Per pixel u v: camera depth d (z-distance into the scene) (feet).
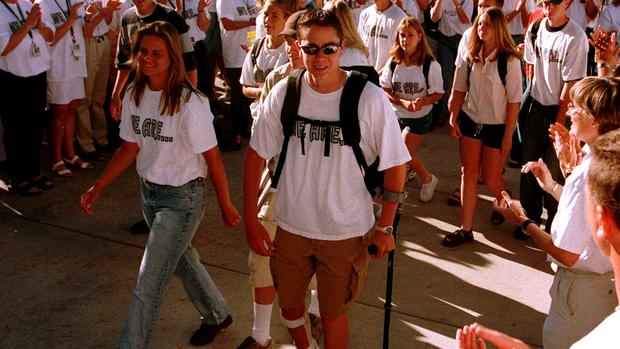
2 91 20.02
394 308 15.70
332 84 10.45
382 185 11.54
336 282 11.27
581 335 10.85
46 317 15.01
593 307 10.68
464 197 18.60
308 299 15.72
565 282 10.91
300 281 11.65
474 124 18.03
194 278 13.83
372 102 10.36
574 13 27.76
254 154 11.30
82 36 21.83
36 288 16.07
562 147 12.13
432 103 19.72
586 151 11.59
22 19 19.89
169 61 12.09
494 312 15.69
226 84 30.58
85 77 22.09
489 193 22.03
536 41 18.44
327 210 10.82
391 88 20.06
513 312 15.71
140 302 12.56
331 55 10.13
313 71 10.23
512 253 18.37
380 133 10.46
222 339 14.40
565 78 17.72
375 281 16.76
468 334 6.50
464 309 15.76
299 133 10.69
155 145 12.53
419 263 17.70
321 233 11.00
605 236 5.72
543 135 18.58
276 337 14.48
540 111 18.48
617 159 5.70
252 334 13.88
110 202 20.61
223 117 28.19
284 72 13.46
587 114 10.71
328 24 10.06
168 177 12.59
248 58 16.46
